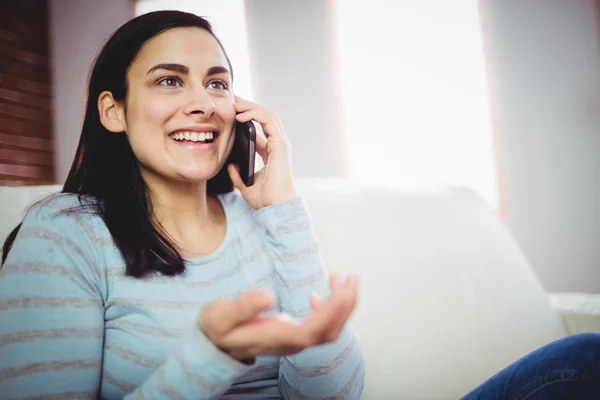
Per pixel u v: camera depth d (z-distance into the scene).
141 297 0.76
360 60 3.79
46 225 0.74
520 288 1.23
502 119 3.38
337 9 3.85
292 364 0.80
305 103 3.92
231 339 0.54
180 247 0.85
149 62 0.82
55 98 4.47
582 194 3.19
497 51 3.39
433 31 3.59
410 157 3.67
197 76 0.84
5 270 0.69
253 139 0.91
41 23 4.44
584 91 3.19
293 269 0.85
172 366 0.58
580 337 0.68
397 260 1.15
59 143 4.46
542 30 3.29
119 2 4.33
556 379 0.66
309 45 3.93
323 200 1.19
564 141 3.23
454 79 3.53
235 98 0.93
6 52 4.09
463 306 1.15
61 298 0.69
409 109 3.65
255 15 4.07
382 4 3.73
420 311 1.11
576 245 3.19
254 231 0.93
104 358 0.75
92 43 4.39
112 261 0.77
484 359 1.11
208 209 0.94
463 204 1.35
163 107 0.81
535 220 3.28
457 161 3.52
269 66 4.02
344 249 1.12
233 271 0.86
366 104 3.77
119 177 0.85
